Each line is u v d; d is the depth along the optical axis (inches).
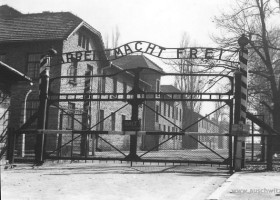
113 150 1298.0
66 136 902.4
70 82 980.6
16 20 1077.1
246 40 515.5
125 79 1439.5
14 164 526.3
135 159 530.6
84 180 386.3
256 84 1177.4
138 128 515.5
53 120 897.5
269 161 525.0
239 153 502.9
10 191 300.4
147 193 305.6
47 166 541.6
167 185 358.3
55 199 266.7
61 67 938.7
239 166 502.9
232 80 522.6
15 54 1002.1
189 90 1905.8
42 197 274.1
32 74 984.9
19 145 730.8
